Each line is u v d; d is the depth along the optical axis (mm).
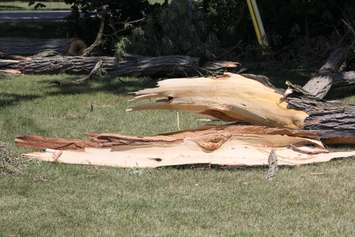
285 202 14422
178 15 30109
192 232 12688
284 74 30156
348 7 30484
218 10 33906
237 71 29781
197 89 18641
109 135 18000
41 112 22953
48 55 33000
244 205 14234
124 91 26656
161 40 30359
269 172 16250
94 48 33219
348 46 27344
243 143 17719
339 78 25281
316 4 30766
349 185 15570
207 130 18328
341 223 13234
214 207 14094
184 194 14914
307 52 31438
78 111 23250
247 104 18578
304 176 16219
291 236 12562
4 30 45625
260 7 32812
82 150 17859
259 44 31484
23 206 14039
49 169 16516
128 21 34438
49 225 13000
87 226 12992
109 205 14141
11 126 20891
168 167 16797
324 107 18734
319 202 14438
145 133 20125
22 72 30984
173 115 22516
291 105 18719
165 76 29328
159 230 12781
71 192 14969
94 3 33938
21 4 84000
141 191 15109
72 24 35812
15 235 12531
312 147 18016
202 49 30000
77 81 28703
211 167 16828
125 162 17047
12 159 16625
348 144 18703
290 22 32562
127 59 29812
